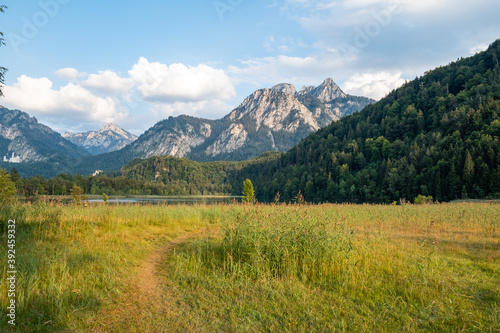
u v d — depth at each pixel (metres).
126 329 4.41
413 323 4.73
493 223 14.35
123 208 15.99
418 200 36.47
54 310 4.71
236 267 7.10
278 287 6.19
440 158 69.56
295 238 7.96
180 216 17.20
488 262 8.13
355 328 4.57
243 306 5.32
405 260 8.20
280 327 4.61
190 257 8.38
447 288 6.09
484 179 54.81
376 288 6.17
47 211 10.82
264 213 9.51
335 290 6.14
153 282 6.57
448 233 13.16
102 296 5.43
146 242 10.27
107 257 7.47
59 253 7.06
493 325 4.61
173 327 4.53
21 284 5.14
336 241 8.02
